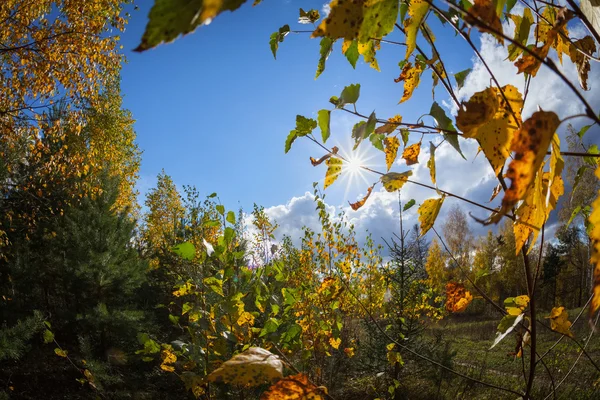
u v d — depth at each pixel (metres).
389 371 6.02
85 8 6.80
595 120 0.28
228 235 2.11
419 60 0.70
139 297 9.76
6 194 8.38
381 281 6.29
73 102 7.30
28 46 6.36
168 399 6.52
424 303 6.68
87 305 8.13
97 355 7.60
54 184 8.91
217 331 2.17
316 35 0.39
